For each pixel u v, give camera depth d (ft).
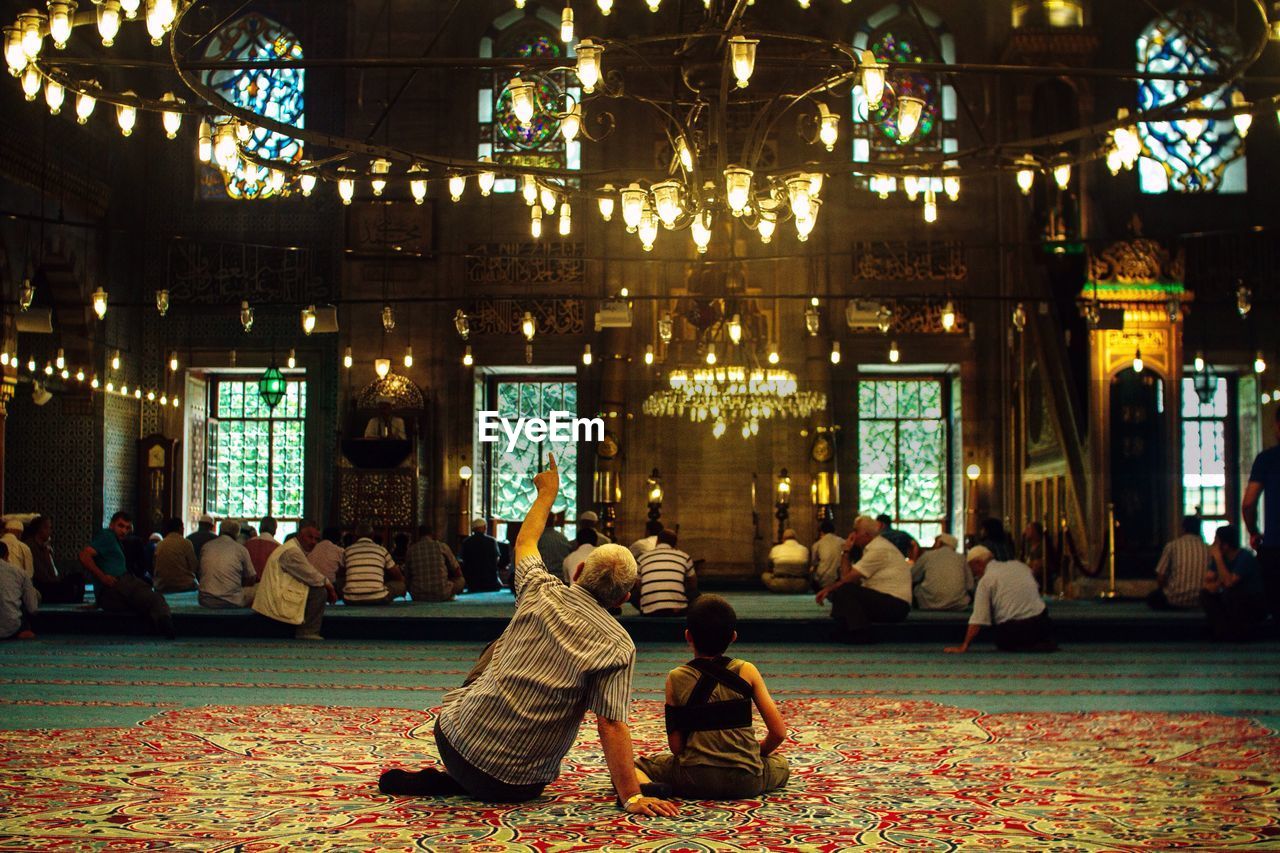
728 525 67.41
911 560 56.03
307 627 39.34
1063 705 23.98
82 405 65.36
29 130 59.36
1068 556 53.62
